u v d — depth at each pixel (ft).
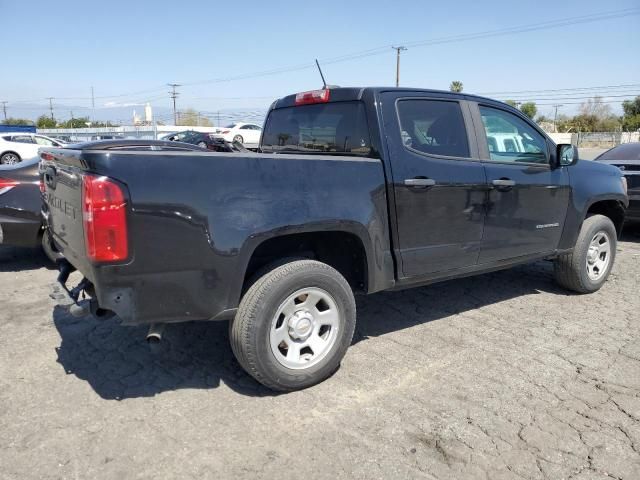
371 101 12.67
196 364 12.57
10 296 17.25
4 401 10.76
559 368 12.56
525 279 20.04
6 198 18.72
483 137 14.52
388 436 9.75
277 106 16.07
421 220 12.96
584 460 9.14
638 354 13.39
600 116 244.63
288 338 11.09
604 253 18.58
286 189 10.68
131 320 9.50
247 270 11.64
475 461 9.08
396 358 13.04
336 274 11.38
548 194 16.05
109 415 10.31
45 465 8.80
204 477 8.57
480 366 12.63
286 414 10.43
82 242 9.68
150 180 9.26
